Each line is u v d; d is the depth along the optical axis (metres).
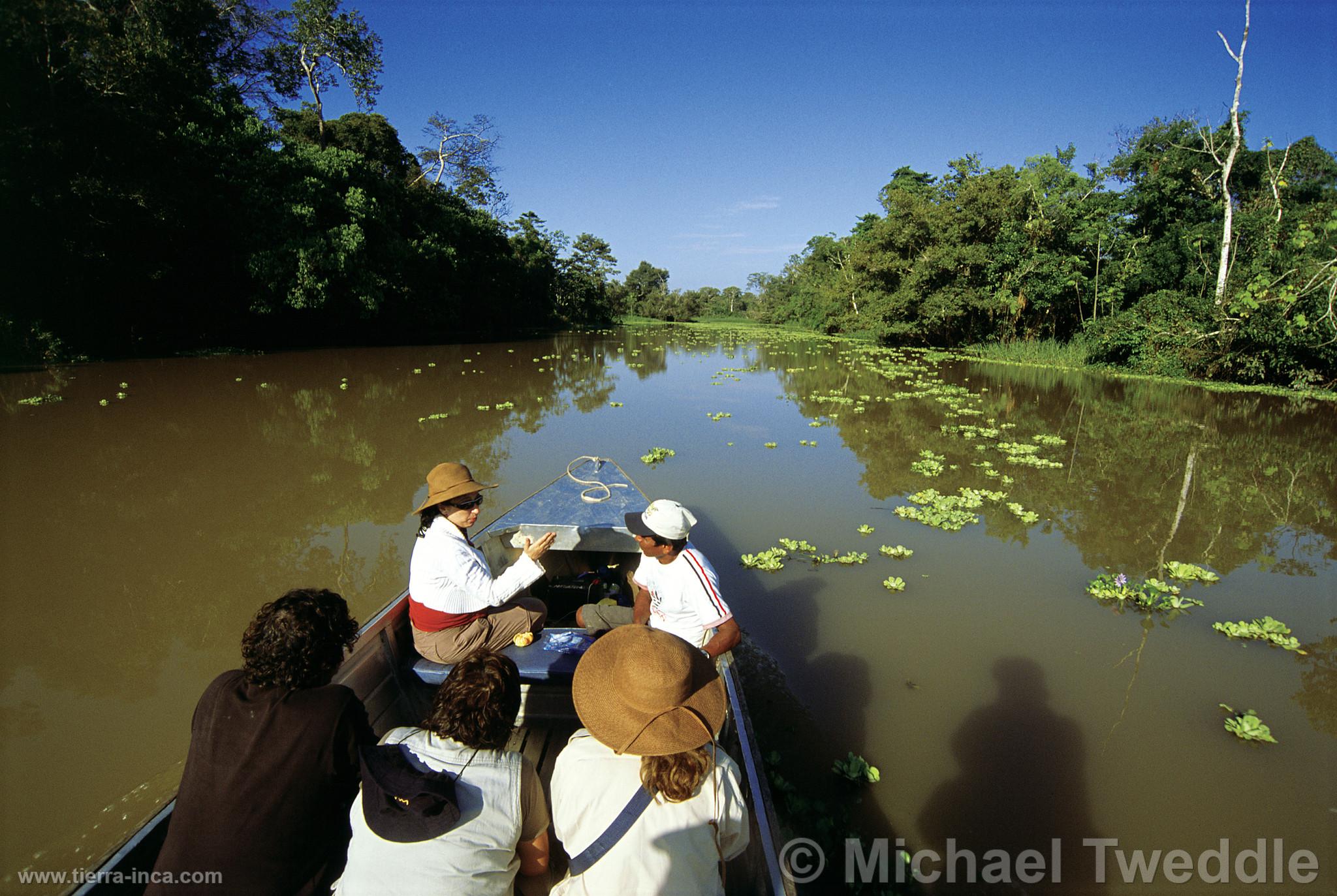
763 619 5.97
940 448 12.19
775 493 9.49
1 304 18.53
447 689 2.20
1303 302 18.31
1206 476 10.55
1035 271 28.42
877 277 35.50
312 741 2.16
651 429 13.32
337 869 2.48
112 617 5.74
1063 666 5.32
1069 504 9.17
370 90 32.12
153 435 11.83
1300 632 5.88
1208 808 3.94
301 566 6.75
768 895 2.44
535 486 9.33
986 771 4.20
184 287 22.94
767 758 4.23
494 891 2.01
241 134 23.38
